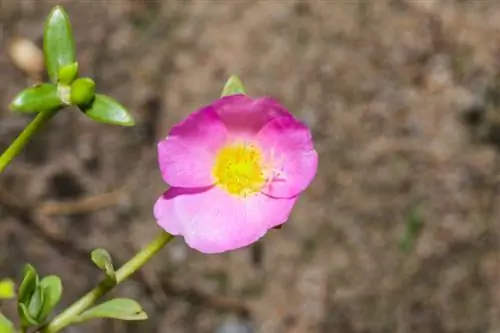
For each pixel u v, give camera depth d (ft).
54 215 1.43
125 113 0.93
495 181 1.50
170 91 1.52
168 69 1.53
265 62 1.54
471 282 1.46
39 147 1.46
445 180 1.50
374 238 1.48
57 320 0.96
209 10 1.57
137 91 1.51
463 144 1.52
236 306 1.45
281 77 1.53
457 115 1.54
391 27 1.58
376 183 1.49
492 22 1.59
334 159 1.50
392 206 1.49
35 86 0.92
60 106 0.93
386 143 1.51
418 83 1.55
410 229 1.48
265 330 1.44
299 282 1.46
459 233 1.48
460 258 1.47
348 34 1.56
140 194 1.48
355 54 1.56
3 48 1.48
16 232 1.43
